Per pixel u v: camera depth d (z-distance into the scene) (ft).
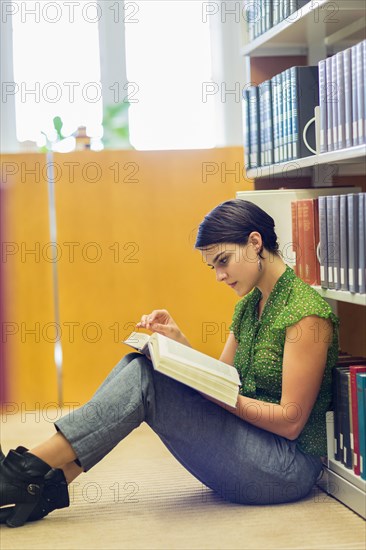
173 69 15.10
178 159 11.31
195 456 6.57
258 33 9.25
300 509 6.64
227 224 6.73
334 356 6.91
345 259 6.84
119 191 11.24
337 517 6.43
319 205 7.32
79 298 11.26
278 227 8.27
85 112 14.96
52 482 6.45
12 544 5.97
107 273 11.29
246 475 6.60
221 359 7.55
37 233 11.15
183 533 6.13
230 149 11.39
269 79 9.34
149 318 7.24
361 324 9.14
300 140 8.09
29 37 14.71
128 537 6.08
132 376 6.39
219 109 15.20
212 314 11.48
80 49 14.90
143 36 15.01
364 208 6.46
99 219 11.23
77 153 11.16
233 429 6.59
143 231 11.31
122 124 14.70
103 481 7.76
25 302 11.18
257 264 6.81
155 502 6.99
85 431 6.25
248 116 9.39
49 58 14.82
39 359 11.25
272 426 6.54
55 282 11.21
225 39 15.11
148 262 11.34
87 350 11.32
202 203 11.37
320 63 7.47
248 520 6.39
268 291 6.95
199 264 11.42
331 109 7.25
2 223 11.05
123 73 14.99
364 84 6.53
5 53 14.65
